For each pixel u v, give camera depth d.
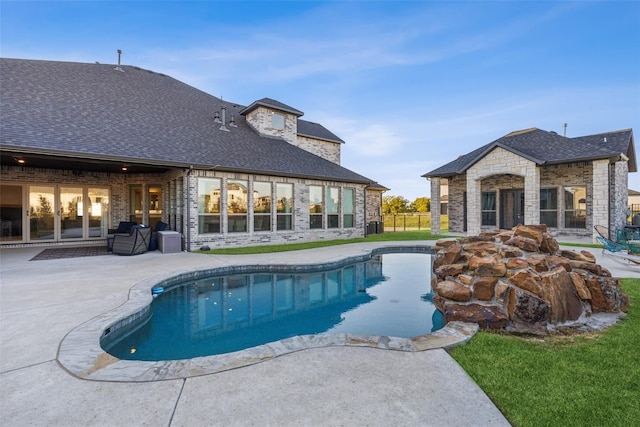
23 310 4.67
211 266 8.18
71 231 12.99
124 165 11.42
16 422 2.24
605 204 12.23
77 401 2.49
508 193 17.17
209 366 3.06
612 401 2.52
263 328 5.29
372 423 2.24
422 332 5.05
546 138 15.48
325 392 2.63
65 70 13.80
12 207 11.98
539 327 4.07
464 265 5.31
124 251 10.26
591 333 4.02
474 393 2.63
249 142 15.13
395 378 2.85
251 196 13.00
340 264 9.53
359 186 17.22
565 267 4.93
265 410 2.38
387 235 18.67
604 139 16.33
